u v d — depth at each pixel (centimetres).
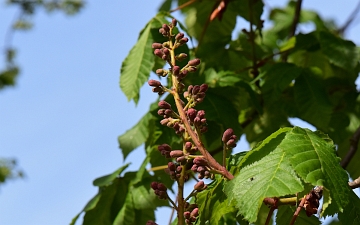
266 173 249
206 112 421
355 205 281
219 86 445
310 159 248
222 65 519
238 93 448
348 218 280
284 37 700
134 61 424
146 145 483
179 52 418
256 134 508
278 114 498
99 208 444
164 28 296
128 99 412
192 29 570
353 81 506
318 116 454
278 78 455
